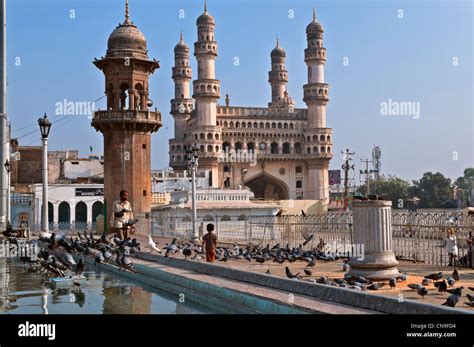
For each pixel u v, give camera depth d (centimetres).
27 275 1467
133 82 3691
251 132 8462
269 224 2728
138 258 1670
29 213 5122
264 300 852
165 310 930
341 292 819
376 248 1145
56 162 6244
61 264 1404
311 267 1465
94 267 1703
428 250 1761
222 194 4572
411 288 1017
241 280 1049
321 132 8519
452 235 1622
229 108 8425
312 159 8512
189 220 3788
